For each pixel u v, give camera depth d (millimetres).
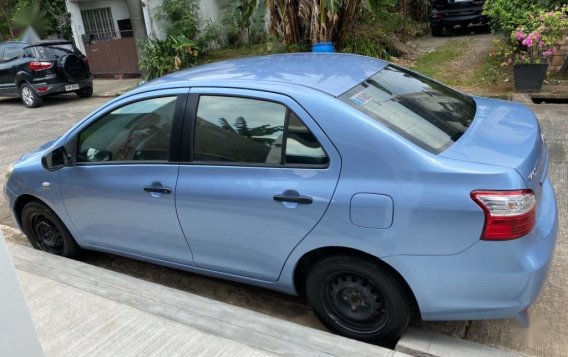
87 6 16375
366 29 11945
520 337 2965
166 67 13406
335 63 3500
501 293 2520
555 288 3387
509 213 2402
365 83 3121
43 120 10766
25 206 4266
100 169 3635
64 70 12562
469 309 2605
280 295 3670
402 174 2582
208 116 3197
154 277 4051
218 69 3570
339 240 2740
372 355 2641
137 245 3676
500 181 2428
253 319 3000
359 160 2680
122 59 15844
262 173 2961
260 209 2947
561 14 8438
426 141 2691
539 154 2777
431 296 2639
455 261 2523
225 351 2736
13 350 1917
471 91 9008
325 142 2770
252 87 3072
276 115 2955
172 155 3311
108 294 3363
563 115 7273
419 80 3533
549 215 2844
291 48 10547
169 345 2814
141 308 3180
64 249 4219
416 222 2535
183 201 3244
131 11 13430
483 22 15461
